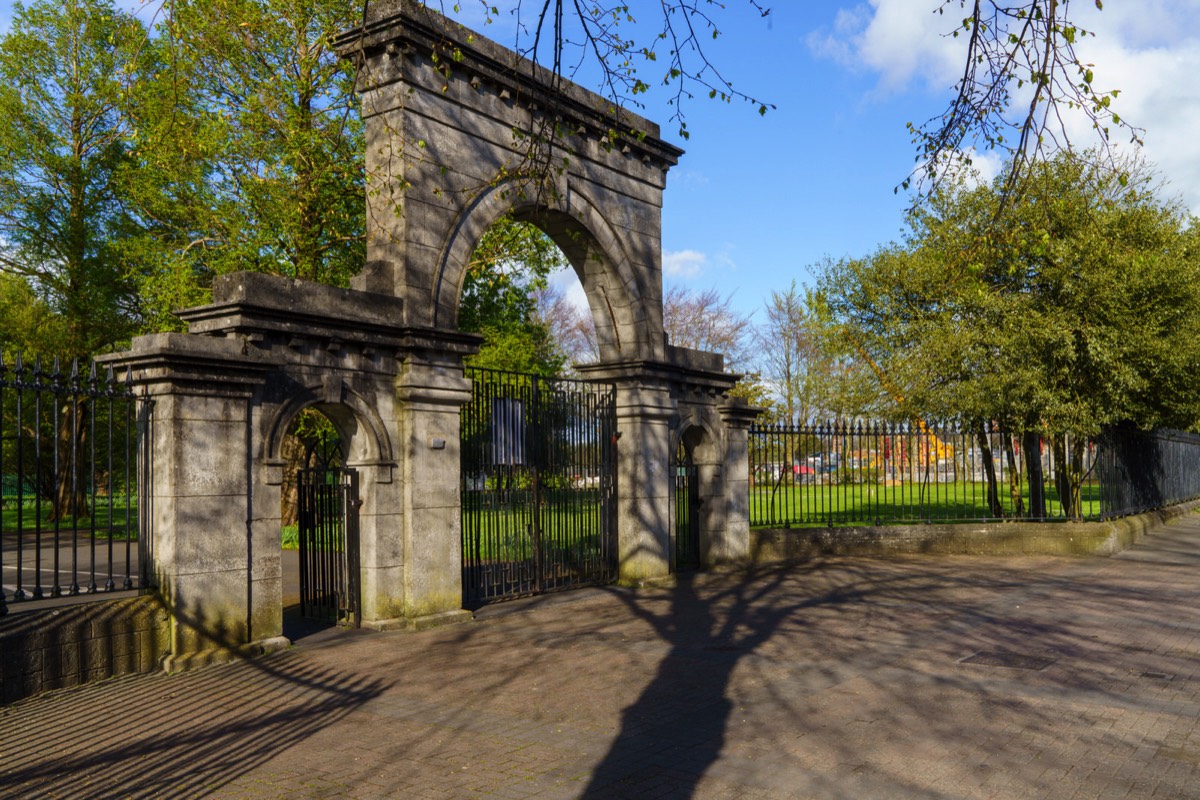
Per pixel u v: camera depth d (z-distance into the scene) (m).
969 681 8.16
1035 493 18.83
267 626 9.74
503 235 18.95
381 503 10.98
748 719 7.08
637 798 5.45
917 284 19.52
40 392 8.07
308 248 18.03
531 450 13.62
